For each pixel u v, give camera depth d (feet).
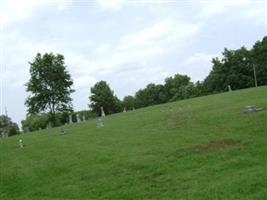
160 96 509.76
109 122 140.26
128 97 530.68
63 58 267.39
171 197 51.52
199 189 52.29
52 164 83.15
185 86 459.32
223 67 371.35
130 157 75.51
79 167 76.07
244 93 158.30
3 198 67.31
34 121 329.31
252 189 48.60
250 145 68.44
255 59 360.28
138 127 111.34
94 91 379.35
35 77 261.24
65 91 264.93
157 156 72.69
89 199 57.00
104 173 68.54
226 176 55.47
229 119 95.09
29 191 67.97
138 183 59.98
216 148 70.79
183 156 69.46
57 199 59.57
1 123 380.17
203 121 100.32
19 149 114.01
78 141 106.01
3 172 84.99
